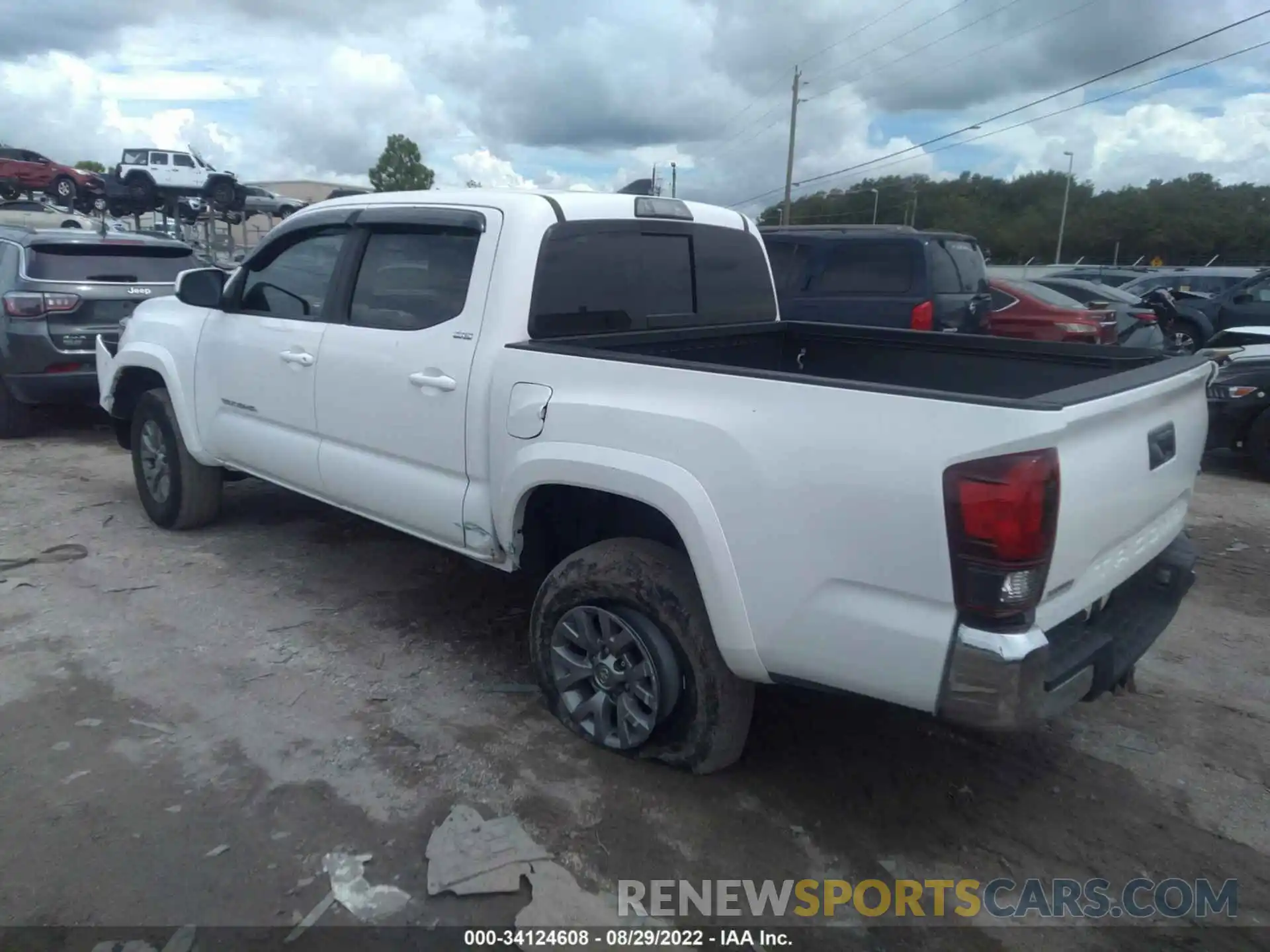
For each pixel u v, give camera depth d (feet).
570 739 12.42
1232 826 11.25
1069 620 10.30
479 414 12.57
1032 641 8.79
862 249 31.37
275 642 14.99
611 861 10.21
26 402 27.73
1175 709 13.93
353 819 10.73
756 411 9.91
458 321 12.94
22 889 9.50
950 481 8.71
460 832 10.44
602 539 12.95
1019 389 14.02
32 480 23.94
